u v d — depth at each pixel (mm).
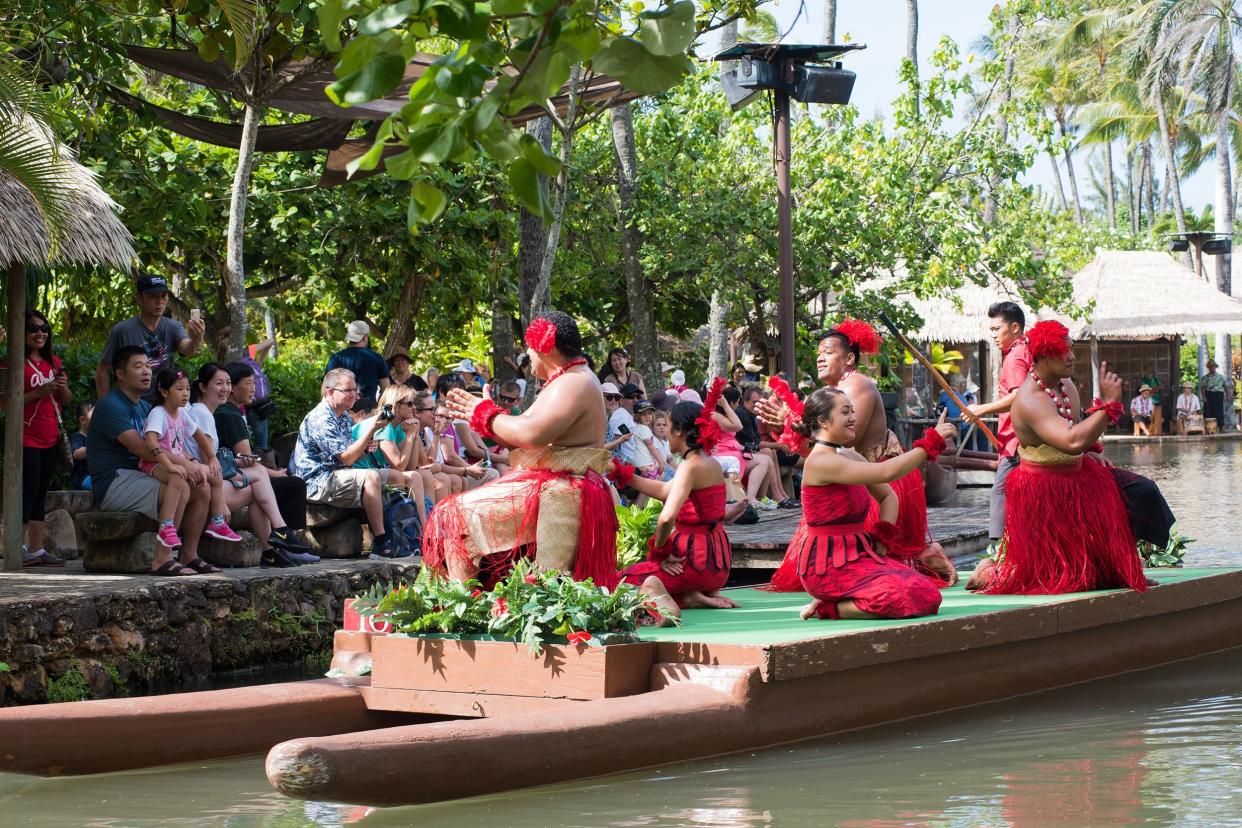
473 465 9625
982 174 18594
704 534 5957
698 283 17156
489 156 2777
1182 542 7582
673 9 2762
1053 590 6195
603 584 5148
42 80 9367
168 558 7297
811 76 11070
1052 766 4426
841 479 5379
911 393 21656
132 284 14141
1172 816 3775
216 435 7895
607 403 10633
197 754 4738
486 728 4133
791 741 4777
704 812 3916
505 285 14805
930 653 5223
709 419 5879
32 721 4469
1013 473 6344
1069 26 45406
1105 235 46625
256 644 7312
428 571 5246
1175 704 5488
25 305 7871
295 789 3797
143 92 15609
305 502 8344
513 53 2750
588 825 3801
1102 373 6102
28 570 7699
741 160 17703
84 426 9023
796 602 6184
